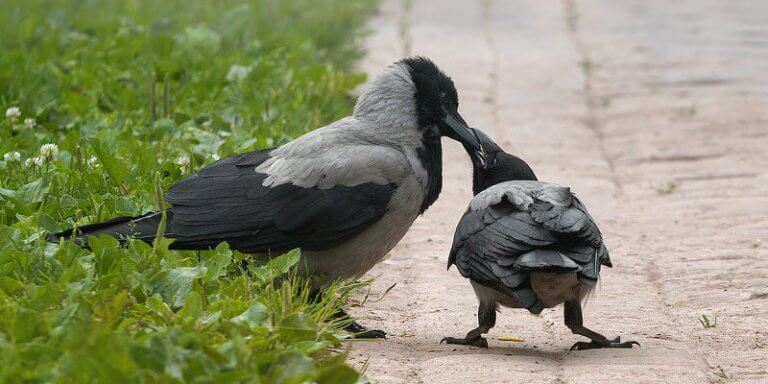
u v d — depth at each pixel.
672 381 8.87
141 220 10.41
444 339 10.27
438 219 14.60
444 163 17.61
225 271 9.96
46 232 10.40
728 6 32.66
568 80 23.22
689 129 19.30
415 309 11.38
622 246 13.48
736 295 11.51
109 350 7.23
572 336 10.60
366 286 11.95
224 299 9.20
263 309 8.70
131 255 9.76
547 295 9.78
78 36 20.86
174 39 20.03
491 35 28.14
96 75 18.34
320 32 24.56
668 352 9.74
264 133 15.39
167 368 7.22
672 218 14.61
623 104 21.20
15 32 21.02
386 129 10.91
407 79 11.04
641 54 25.66
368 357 9.43
